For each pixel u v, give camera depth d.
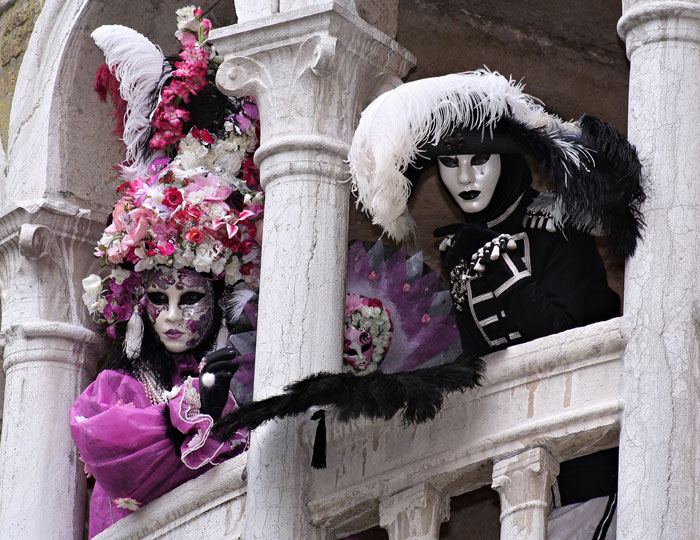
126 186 11.66
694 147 8.80
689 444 8.22
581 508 9.62
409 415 8.79
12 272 12.70
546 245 9.48
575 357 8.73
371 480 9.42
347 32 10.38
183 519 10.46
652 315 8.49
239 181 11.41
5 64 13.66
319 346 9.95
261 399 9.69
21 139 12.96
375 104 9.31
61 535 12.05
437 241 13.82
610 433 8.56
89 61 12.89
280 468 9.76
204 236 11.11
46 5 13.09
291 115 10.38
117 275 11.44
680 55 8.97
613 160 8.75
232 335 11.23
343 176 10.34
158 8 12.86
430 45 13.96
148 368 11.43
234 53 10.68
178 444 10.51
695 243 8.62
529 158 10.79
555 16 13.95
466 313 9.70
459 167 9.70
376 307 10.84
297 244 10.13
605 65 14.48
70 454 12.27
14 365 12.45
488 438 8.91
